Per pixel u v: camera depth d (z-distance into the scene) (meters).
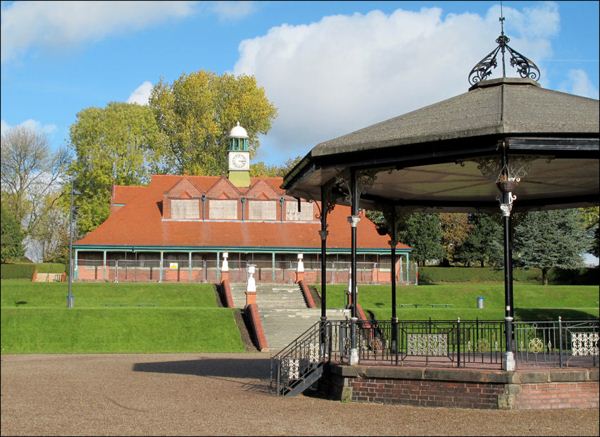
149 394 20.47
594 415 15.77
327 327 21.94
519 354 21.58
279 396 19.88
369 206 25.91
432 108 20.47
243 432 14.44
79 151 83.75
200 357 33.56
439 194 26.19
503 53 20.72
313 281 65.75
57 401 19.05
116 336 38.34
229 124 95.31
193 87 93.69
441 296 54.12
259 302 49.41
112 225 67.62
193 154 93.31
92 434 14.40
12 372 26.55
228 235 67.56
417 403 17.50
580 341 18.80
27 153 60.12
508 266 17.42
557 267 73.06
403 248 65.94
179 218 69.56
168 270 64.38
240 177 78.06
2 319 38.81
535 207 27.31
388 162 18.72
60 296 50.78
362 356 20.00
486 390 16.78
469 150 17.42
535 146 16.86
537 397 16.67
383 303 51.72
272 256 65.94
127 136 85.19
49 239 91.25
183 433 14.40
